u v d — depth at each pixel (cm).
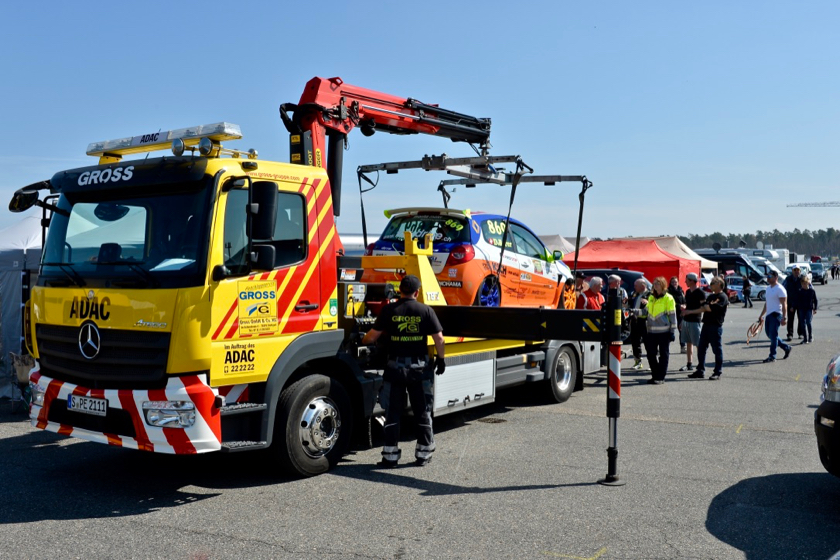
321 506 584
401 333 703
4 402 1059
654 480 653
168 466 716
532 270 1055
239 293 602
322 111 777
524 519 550
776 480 653
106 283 605
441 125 933
